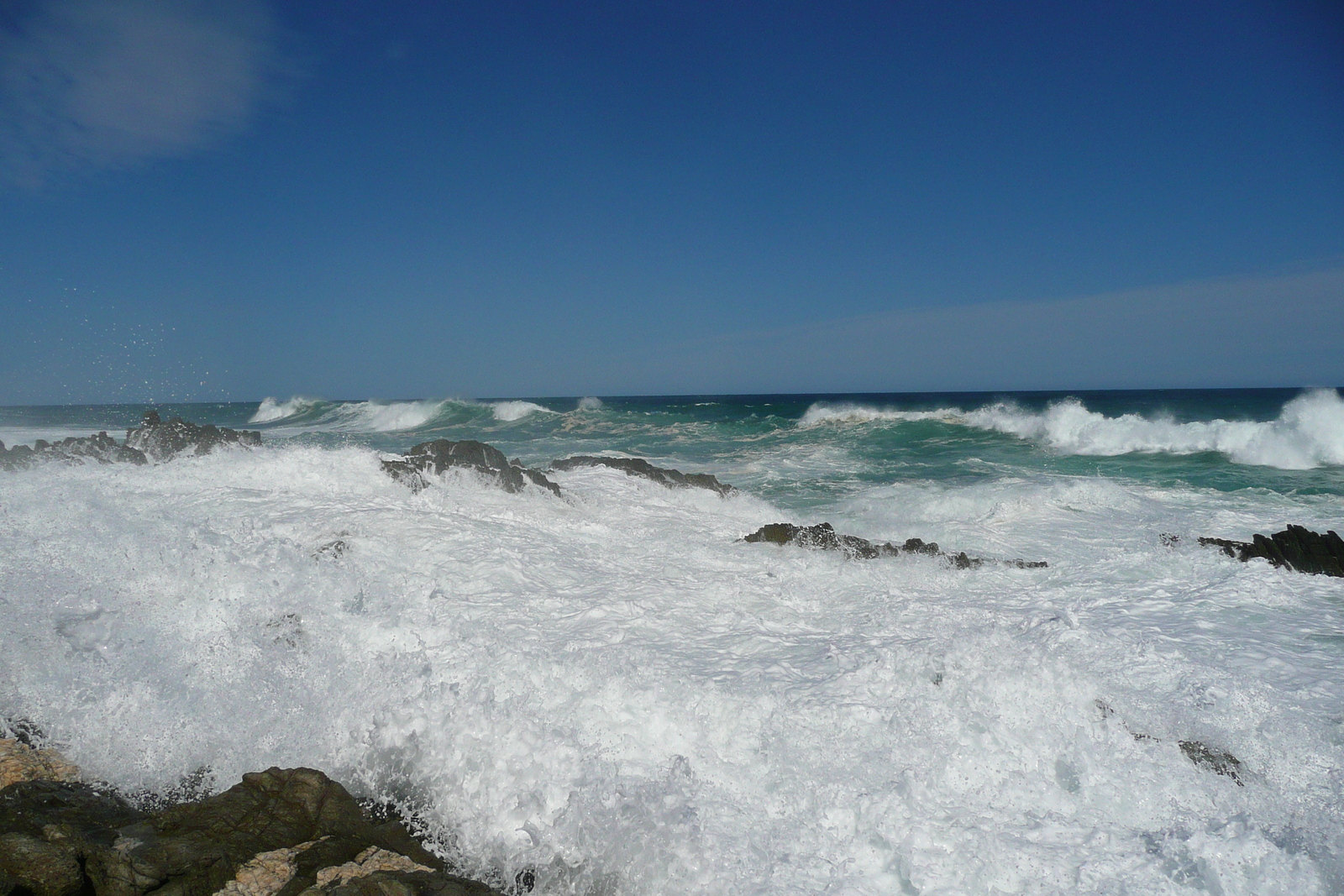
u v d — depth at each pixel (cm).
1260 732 451
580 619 693
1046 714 475
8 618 589
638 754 456
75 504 846
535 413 3688
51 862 343
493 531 958
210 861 378
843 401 9862
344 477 1142
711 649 626
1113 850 365
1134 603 732
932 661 550
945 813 396
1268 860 349
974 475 1803
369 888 354
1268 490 1412
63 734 484
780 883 354
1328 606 701
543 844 405
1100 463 1998
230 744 489
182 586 673
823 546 992
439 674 546
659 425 3269
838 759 441
